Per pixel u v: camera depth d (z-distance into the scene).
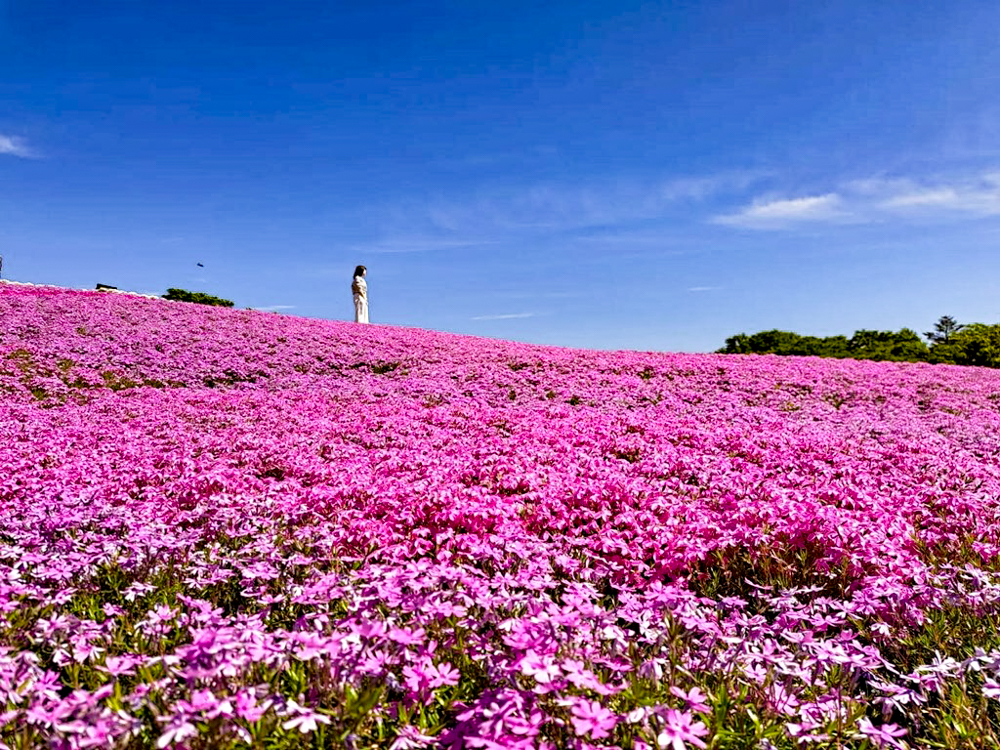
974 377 23.50
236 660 3.09
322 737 2.99
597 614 3.79
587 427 13.64
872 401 18.95
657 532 6.62
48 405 15.98
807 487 8.50
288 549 6.24
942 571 5.60
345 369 22.75
